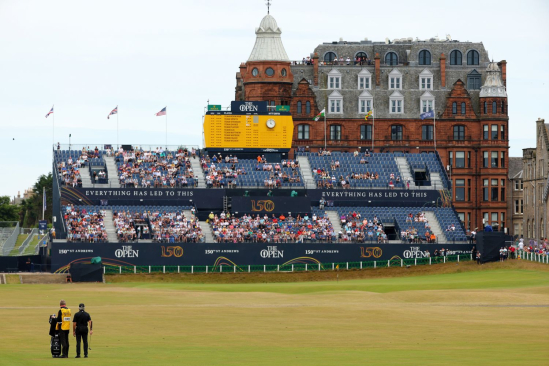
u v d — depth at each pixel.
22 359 52.84
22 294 102.69
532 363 51.03
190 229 135.50
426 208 147.62
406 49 176.12
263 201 142.12
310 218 142.25
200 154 153.00
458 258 132.62
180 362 52.03
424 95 169.62
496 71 170.62
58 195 142.50
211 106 152.12
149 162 148.62
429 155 158.62
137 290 108.25
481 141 169.25
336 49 175.75
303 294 100.94
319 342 62.34
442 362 51.72
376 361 52.44
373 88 169.88
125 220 136.00
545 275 115.69
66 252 128.38
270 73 163.75
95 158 148.00
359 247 134.75
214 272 129.25
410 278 125.12
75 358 53.69
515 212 181.25
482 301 90.12
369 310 82.94
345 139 167.75
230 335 66.19
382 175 153.00
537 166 163.75
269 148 153.00
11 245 151.62
